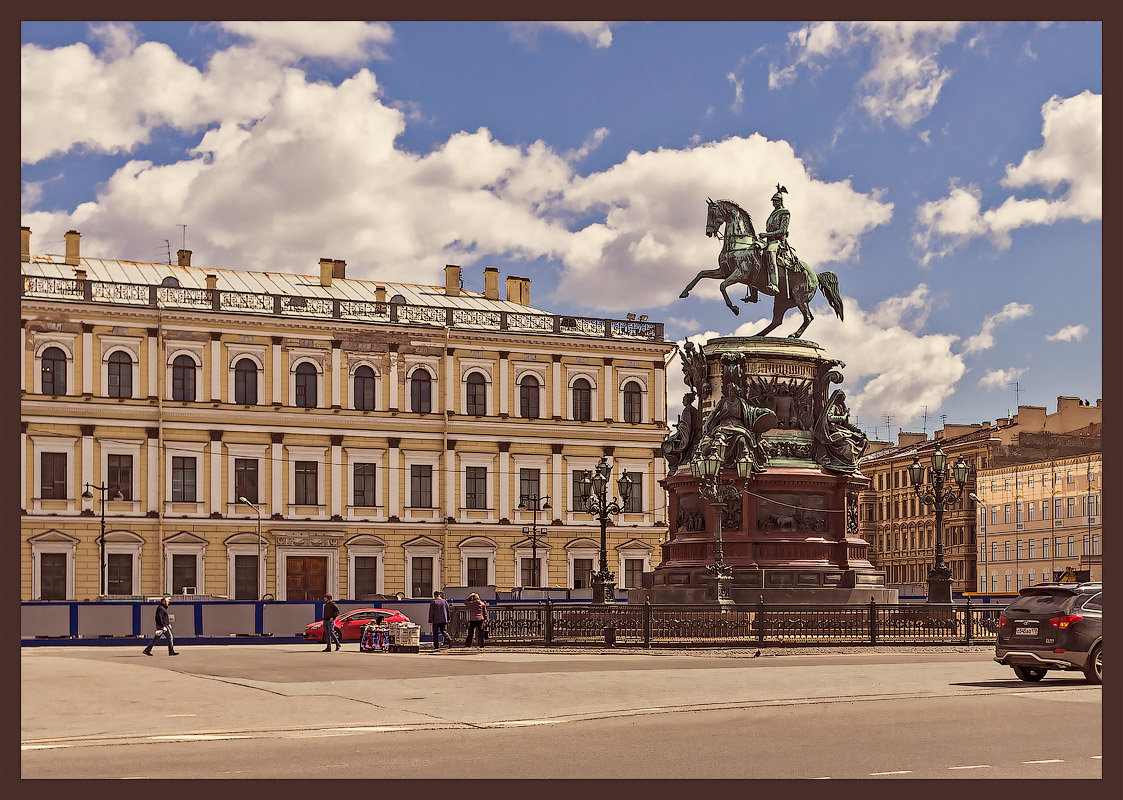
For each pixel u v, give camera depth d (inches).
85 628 2231.8
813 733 773.3
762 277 1865.2
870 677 1124.5
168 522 3137.3
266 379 3245.6
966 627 1579.7
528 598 3225.9
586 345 3540.8
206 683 1130.7
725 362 1780.3
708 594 1616.6
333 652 1745.8
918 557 5123.0
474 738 792.3
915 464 1902.1
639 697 1005.8
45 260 3339.1
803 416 1803.6
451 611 1764.3
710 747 724.7
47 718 907.4
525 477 3472.0
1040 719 824.9
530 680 1119.0
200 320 3189.0
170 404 3157.0
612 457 3548.2
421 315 3432.6
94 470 3085.6
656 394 3609.7
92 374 3093.0
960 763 661.9
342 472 3307.1
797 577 1712.6
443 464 3388.3
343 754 723.4
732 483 1739.7
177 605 2279.8
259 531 3213.6
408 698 1011.9
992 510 4722.0
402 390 3373.5
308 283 3599.9
